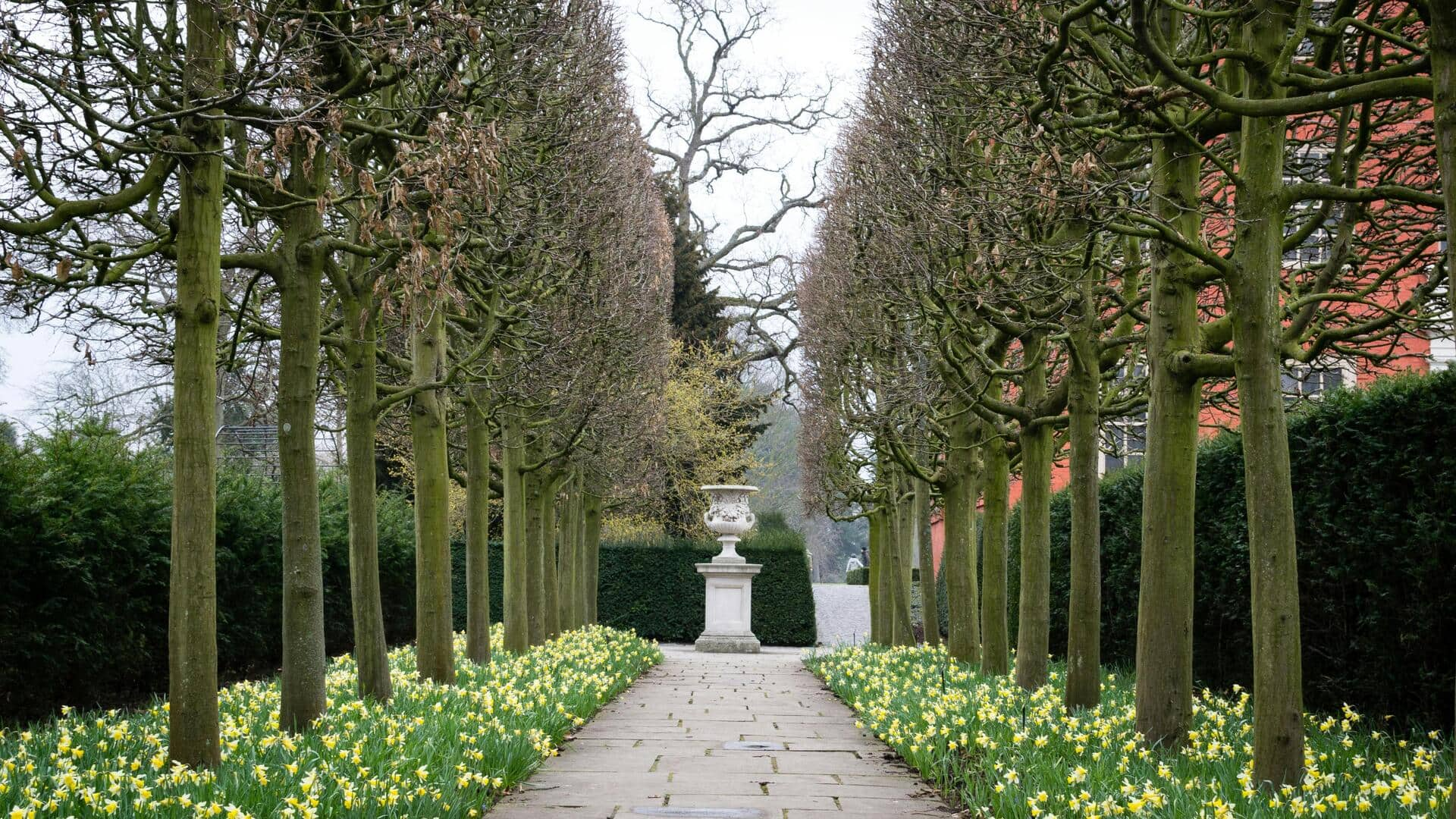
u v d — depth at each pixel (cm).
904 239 1150
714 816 648
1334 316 928
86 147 660
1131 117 660
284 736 670
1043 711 852
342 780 536
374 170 1096
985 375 1261
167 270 905
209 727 616
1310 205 994
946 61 1027
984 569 1287
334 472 2092
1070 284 888
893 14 1223
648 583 3019
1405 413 804
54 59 589
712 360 3388
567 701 1092
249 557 1354
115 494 1032
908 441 1587
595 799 698
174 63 739
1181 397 752
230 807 458
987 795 635
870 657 1569
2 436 962
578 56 1338
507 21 1043
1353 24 628
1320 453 891
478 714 837
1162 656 745
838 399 1870
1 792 478
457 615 2984
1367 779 608
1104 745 709
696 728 1091
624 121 1705
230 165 763
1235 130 752
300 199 678
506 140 958
